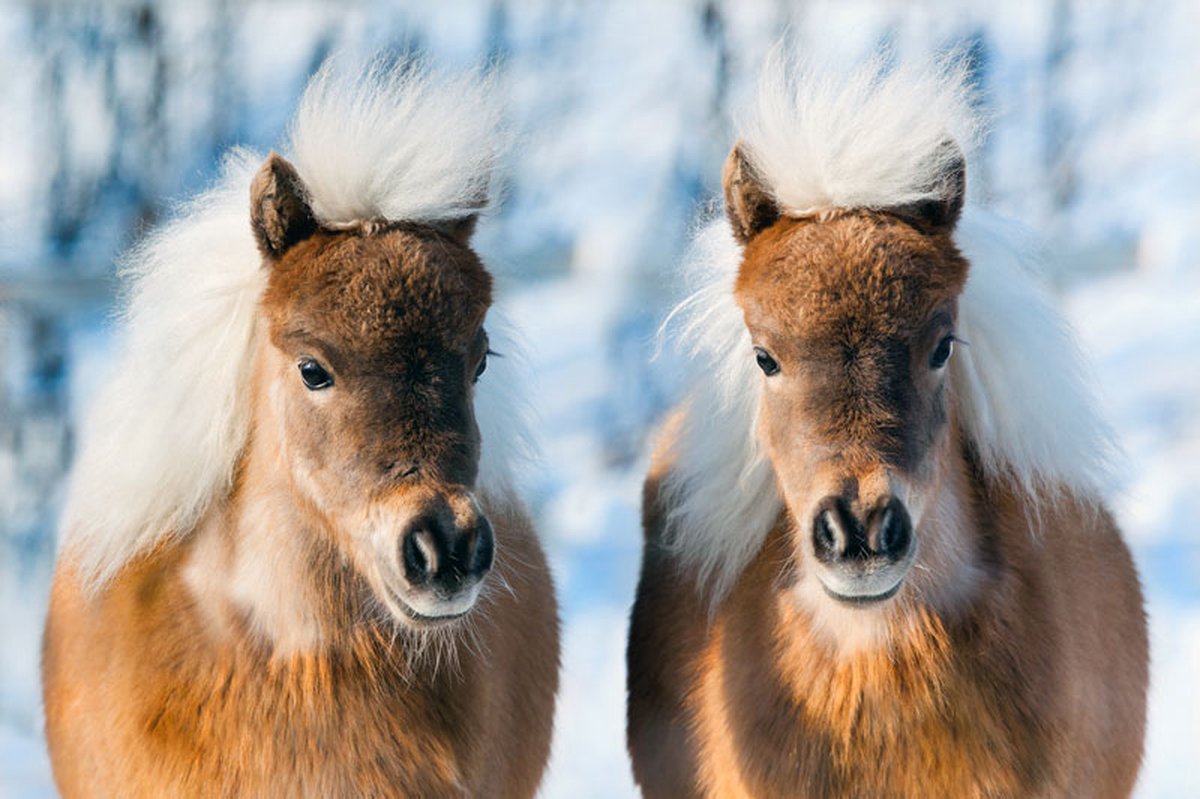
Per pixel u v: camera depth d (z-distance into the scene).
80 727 12.32
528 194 42.38
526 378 14.23
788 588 13.02
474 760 12.41
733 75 40.19
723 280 13.67
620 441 36.22
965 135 13.80
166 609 12.16
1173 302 41.94
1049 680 12.60
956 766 12.39
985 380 13.23
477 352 11.70
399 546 10.85
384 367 11.11
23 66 39.91
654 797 14.68
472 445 11.32
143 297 12.70
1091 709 13.12
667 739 14.30
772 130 12.72
